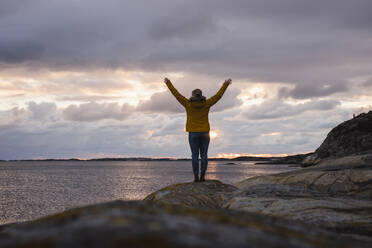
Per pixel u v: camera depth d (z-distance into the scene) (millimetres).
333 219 4008
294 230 1702
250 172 104000
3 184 63375
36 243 1049
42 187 56375
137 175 94750
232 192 6223
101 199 39875
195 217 1491
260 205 4910
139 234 1083
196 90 7148
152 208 1638
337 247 1442
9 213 31016
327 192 5773
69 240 1041
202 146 7203
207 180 7094
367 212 4199
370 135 15008
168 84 7266
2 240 1160
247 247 1103
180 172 116000
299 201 4809
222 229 1297
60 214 2010
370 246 1690
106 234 1078
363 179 5973
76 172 120938
